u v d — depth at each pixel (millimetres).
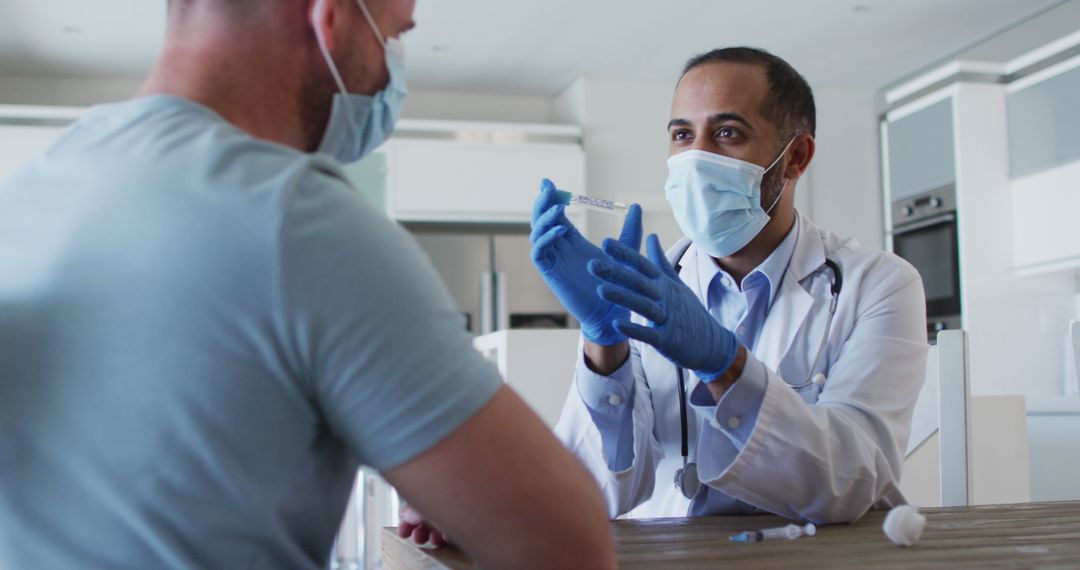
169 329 629
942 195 4863
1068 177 4383
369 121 889
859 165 6129
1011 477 2332
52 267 653
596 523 697
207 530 633
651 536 1097
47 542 635
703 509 1444
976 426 2322
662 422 1518
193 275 631
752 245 1577
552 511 675
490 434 669
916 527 1009
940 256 4910
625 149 5844
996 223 4738
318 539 703
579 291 1188
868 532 1118
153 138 694
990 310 4695
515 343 2475
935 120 4926
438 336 667
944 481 1584
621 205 1284
